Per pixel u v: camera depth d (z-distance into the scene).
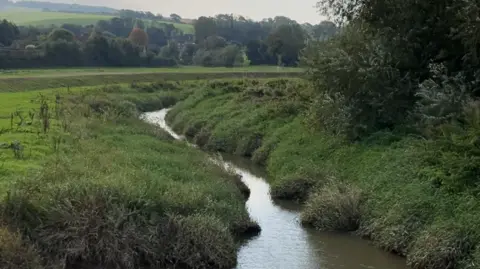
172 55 106.06
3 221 12.21
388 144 20.08
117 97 49.66
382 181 17.20
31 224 12.55
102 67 86.38
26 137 22.19
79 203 13.08
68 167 15.84
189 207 14.44
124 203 13.40
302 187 19.83
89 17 167.12
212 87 47.53
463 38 20.09
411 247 13.68
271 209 18.45
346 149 21.66
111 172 15.90
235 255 13.64
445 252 12.48
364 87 21.81
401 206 14.98
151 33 141.25
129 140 23.81
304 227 16.38
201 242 13.20
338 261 13.61
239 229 15.66
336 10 24.31
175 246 13.09
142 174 16.14
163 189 15.20
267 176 24.22
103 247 12.61
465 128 17.17
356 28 23.77
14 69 76.00
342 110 22.47
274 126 30.03
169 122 43.25
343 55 23.00
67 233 12.55
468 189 14.35
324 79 23.84
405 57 22.06
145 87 60.41
